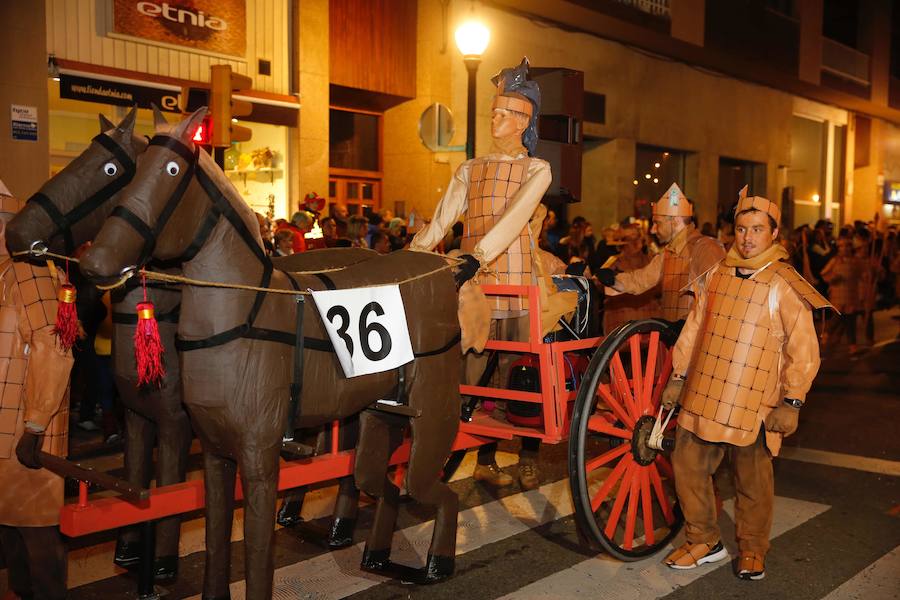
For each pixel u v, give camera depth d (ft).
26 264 12.24
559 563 16.37
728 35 70.08
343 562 16.37
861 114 106.52
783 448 25.20
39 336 12.01
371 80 47.73
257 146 42.34
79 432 25.98
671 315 19.60
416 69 49.88
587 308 18.97
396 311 13.66
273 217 42.19
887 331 55.93
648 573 15.94
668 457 18.30
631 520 16.39
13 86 31.83
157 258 11.17
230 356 11.50
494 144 17.56
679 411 16.67
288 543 17.38
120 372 13.57
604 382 17.24
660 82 68.95
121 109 36.37
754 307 14.90
